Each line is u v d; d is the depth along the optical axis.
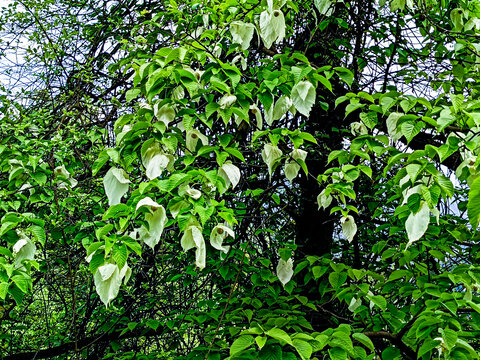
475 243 2.93
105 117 3.69
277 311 2.77
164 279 3.49
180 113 2.00
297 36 3.80
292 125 3.87
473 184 0.94
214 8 2.52
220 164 1.95
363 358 2.04
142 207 1.78
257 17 2.40
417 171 1.81
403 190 1.97
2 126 2.80
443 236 2.87
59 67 3.94
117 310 3.22
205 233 2.53
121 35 3.88
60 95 3.91
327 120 3.82
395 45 3.25
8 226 2.19
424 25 3.31
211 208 1.73
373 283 3.34
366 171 2.32
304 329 3.12
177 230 3.09
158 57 2.12
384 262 3.39
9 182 2.68
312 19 3.39
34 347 3.95
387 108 2.17
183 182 1.85
